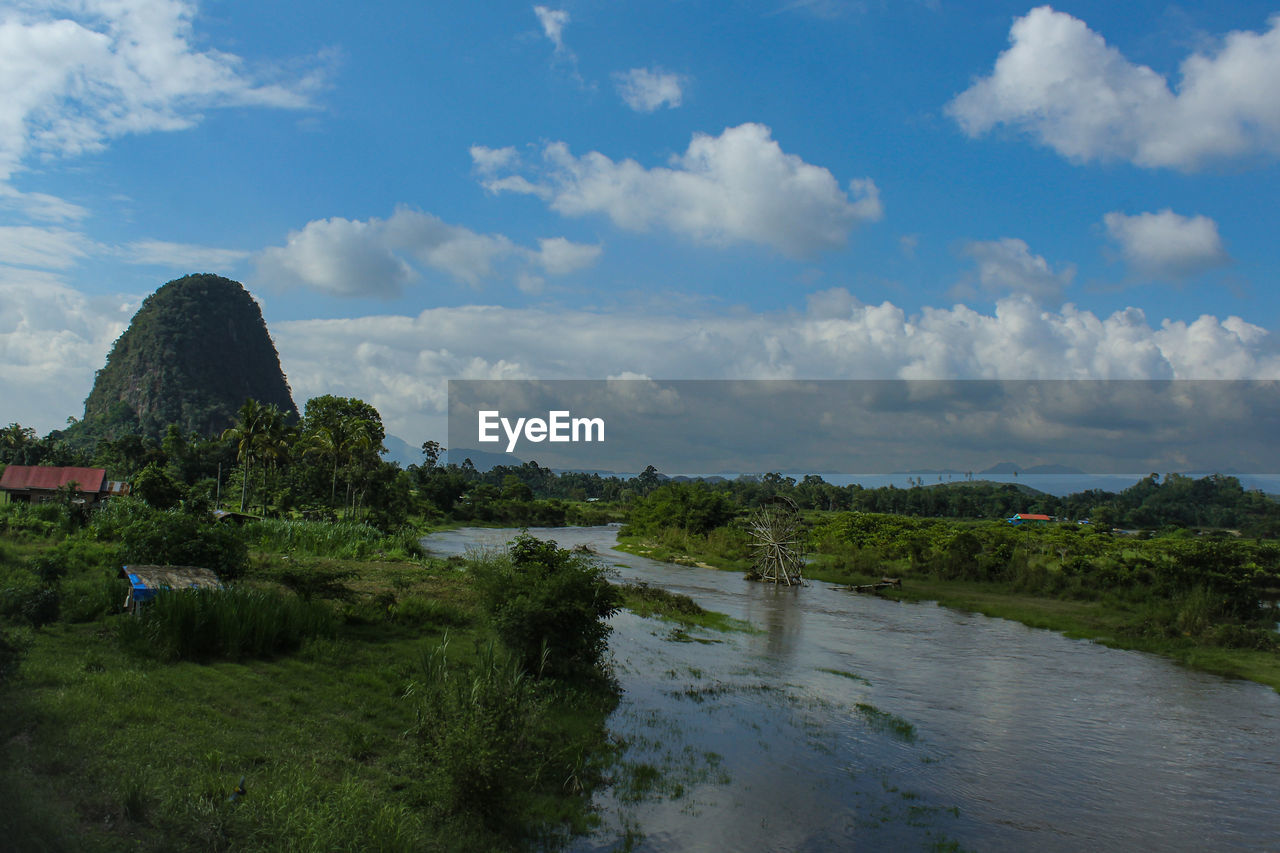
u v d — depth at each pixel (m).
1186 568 41.50
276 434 75.50
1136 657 30.41
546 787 13.14
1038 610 40.91
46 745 10.30
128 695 13.12
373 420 97.56
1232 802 15.47
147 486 51.44
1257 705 23.42
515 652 19.45
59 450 102.62
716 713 19.03
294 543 48.06
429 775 11.70
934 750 17.58
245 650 17.50
